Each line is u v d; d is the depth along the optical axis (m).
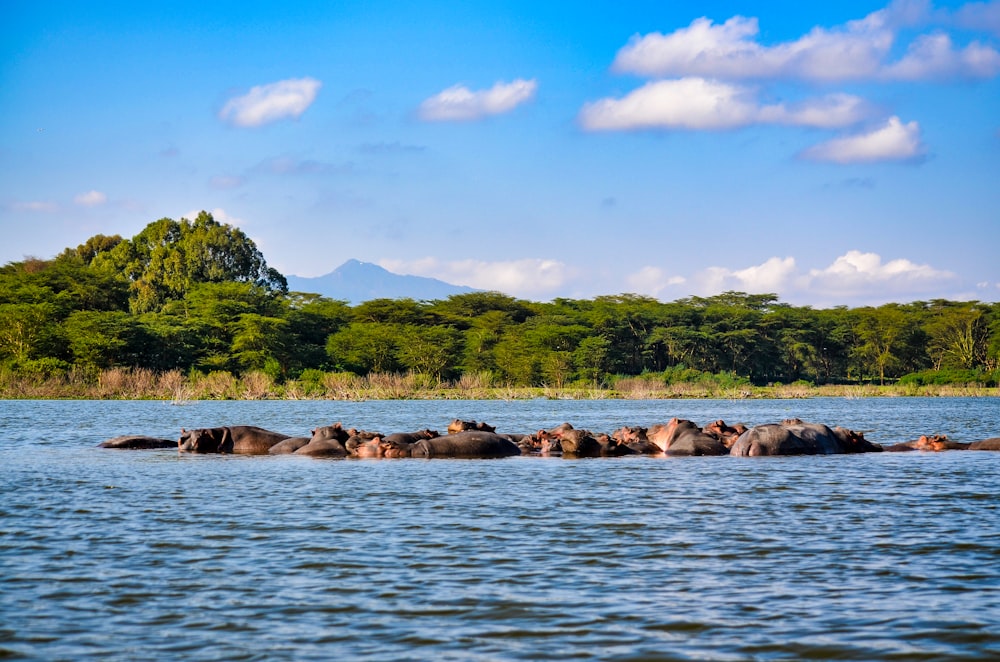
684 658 13.27
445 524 22.38
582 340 196.00
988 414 84.38
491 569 17.97
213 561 18.62
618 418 75.81
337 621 14.85
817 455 37.94
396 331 194.25
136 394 127.12
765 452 37.59
